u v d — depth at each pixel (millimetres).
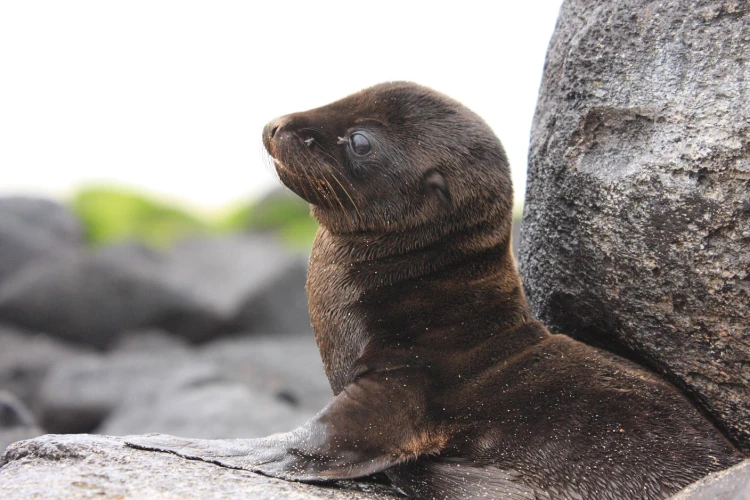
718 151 15734
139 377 48562
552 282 19453
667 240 16594
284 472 16297
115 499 14141
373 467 16547
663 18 16828
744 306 16047
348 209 19609
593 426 17172
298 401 45219
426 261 19406
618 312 18062
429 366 18156
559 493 16781
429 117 19328
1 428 33344
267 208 121875
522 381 17875
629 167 16969
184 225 114438
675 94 16453
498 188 19281
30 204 92625
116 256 74125
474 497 16828
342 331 19484
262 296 73438
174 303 71312
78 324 70500
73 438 16875
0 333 68188
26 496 14000
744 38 15883
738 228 15734
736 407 17047
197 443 17219
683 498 14977
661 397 17359
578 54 17984
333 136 19453
